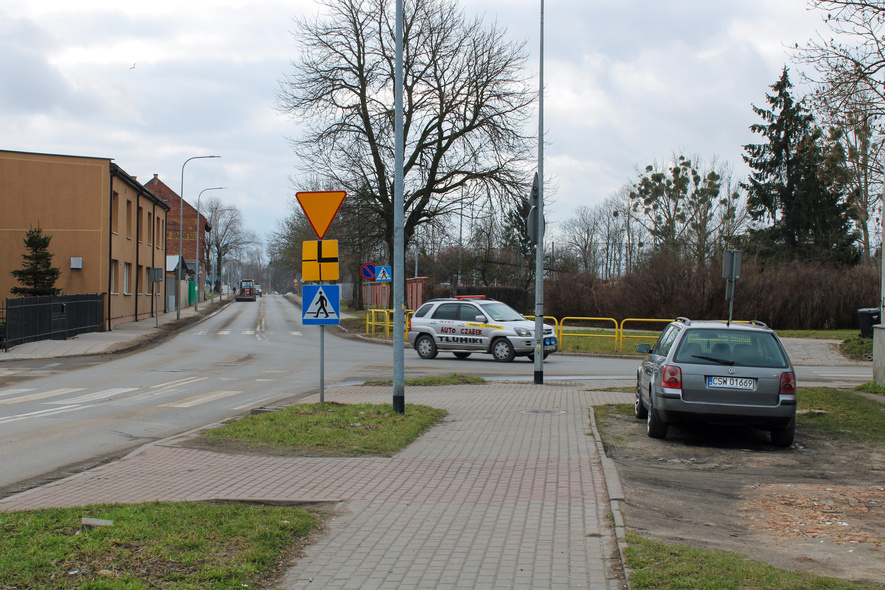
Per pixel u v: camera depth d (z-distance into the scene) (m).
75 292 32.19
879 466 8.23
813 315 35.09
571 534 5.28
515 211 33.28
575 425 10.27
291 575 4.49
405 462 7.79
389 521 5.61
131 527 5.05
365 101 32.84
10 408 12.27
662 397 9.26
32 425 10.55
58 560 4.41
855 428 10.52
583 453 8.30
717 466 8.20
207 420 11.19
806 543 5.29
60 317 27.55
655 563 4.52
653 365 10.05
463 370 19.42
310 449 8.42
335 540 5.16
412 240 35.06
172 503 5.88
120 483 6.80
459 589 4.25
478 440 9.09
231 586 4.18
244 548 4.77
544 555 4.82
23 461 8.14
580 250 75.44
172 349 26.20
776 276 36.00
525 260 54.03
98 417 11.33
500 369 19.72
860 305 34.69
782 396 9.03
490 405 12.30
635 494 6.67
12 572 4.18
